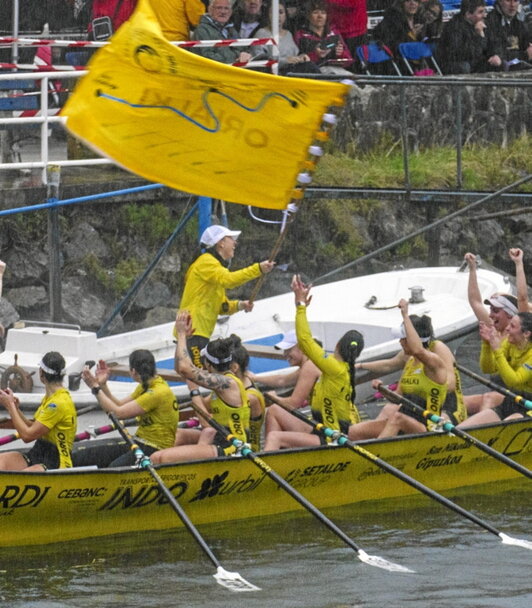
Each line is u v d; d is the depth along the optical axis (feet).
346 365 133.18
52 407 118.52
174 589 106.01
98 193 195.21
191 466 121.80
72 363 145.38
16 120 170.91
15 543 116.26
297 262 227.20
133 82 109.50
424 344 136.05
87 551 115.96
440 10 237.86
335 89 115.55
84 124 109.40
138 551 116.37
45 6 224.33
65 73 173.99
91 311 198.29
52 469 119.34
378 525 125.80
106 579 108.37
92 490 117.50
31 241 196.44
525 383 139.85
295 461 127.65
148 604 102.12
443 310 179.42
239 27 207.62
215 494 124.88
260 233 224.74
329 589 106.22
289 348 137.49
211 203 197.98
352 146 227.20
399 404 137.08
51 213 172.55
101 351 160.35
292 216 127.44
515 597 104.06
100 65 108.47
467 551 116.98
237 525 125.29
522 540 120.16
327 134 117.60
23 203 183.73
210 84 111.24
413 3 233.35
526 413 143.95
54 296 174.60
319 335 178.91
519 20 251.19
